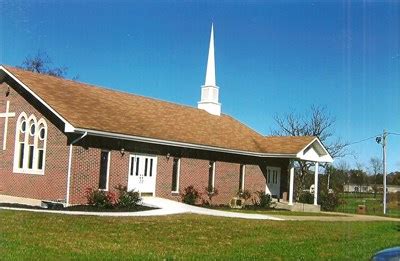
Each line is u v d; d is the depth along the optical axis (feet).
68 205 75.77
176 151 96.37
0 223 49.73
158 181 92.48
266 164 118.83
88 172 79.36
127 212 71.05
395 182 226.58
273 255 43.27
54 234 45.91
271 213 94.43
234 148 107.14
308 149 114.93
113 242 44.32
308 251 46.62
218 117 124.26
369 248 50.26
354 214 111.55
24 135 83.61
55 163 78.79
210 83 125.80
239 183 112.06
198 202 100.73
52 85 87.35
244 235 55.72
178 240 48.70
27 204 74.33
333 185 176.86
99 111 86.69
